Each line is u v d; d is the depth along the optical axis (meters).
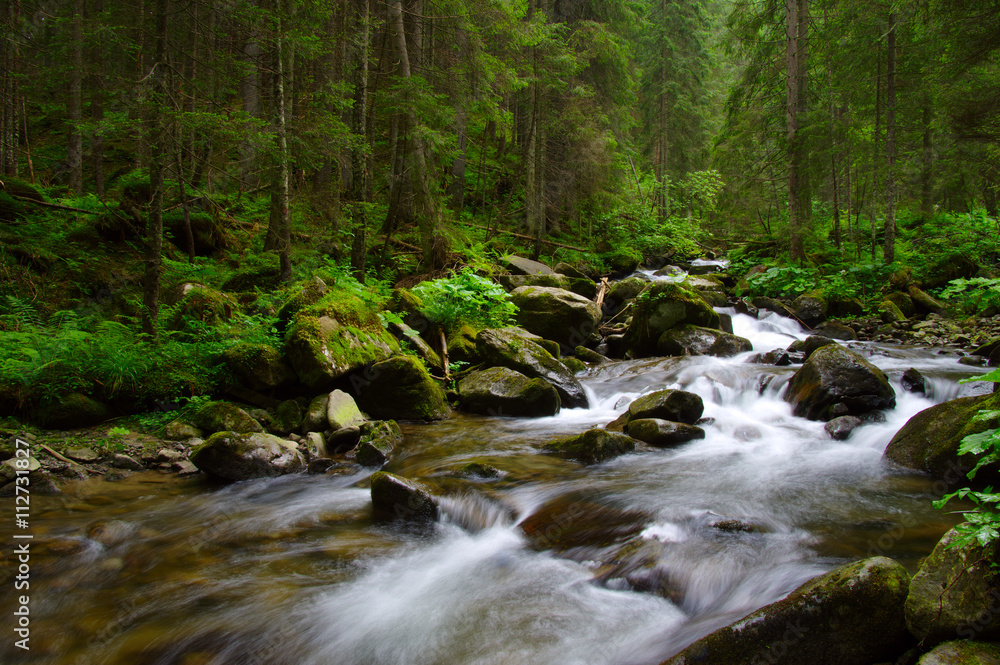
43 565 3.91
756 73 19.44
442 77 14.12
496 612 3.40
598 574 3.73
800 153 16.72
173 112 6.99
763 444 6.14
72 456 5.67
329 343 7.50
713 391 8.02
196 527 4.56
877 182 15.90
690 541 3.94
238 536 4.41
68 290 9.06
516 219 20.91
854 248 17.81
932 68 14.32
